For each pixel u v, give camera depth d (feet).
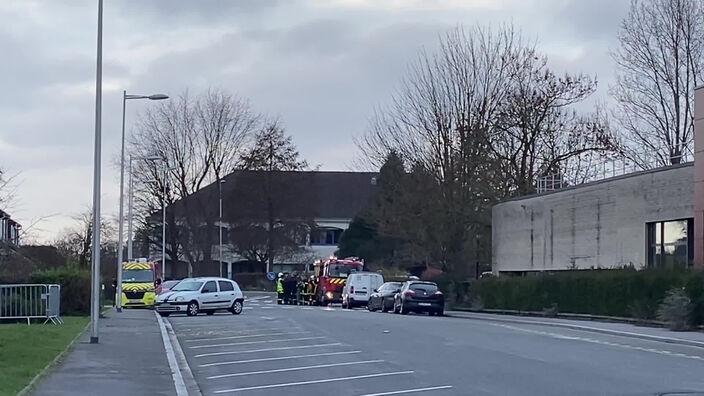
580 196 155.53
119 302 142.41
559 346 81.30
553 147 195.00
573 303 137.49
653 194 134.10
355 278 191.01
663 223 132.87
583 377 56.85
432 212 188.96
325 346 81.41
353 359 69.46
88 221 242.78
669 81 188.55
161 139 248.11
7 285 107.96
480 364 64.90
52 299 107.96
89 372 57.57
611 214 145.28
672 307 104.78
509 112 193.16
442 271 201.77
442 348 78.33
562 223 161.79
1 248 136.36
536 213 172.24
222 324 116.67
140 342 81.76
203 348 81.92
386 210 198.59
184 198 252.21
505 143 195.21
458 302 176.55
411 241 197.47
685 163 127.24
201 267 256.52
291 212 280.72
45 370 57.36
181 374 58.90
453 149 190.80
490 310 164.14
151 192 247.09
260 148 270.46
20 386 48.39
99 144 80.28
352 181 365.61
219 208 260.83
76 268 138.82
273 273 289.12
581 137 195.31
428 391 50.80
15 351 68.08
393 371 60.80
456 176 189.06
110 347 76.28
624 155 192.65
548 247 167.12
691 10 185.88
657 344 87.86
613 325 114.73
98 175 80.48
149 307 172.76
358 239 284.61
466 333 97.50
